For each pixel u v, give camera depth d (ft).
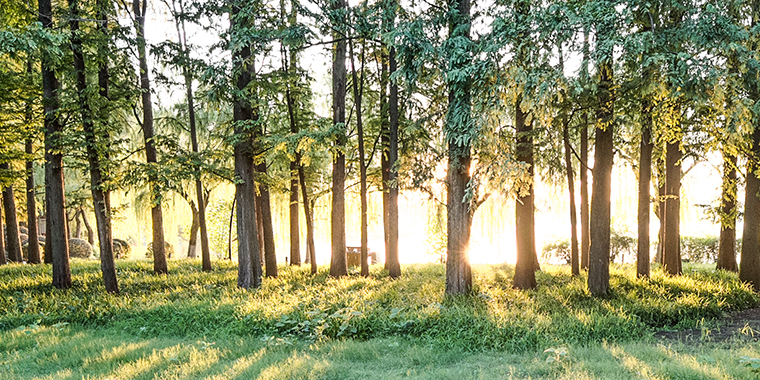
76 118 42.22
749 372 17.92
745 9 38.45
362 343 24.94
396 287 42.22
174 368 21.40
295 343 26.00
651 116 38.58
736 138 32.86
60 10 42.70
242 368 20.83
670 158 49.57
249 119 45.70
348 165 66.33
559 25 29.89
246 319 29.91
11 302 37.63
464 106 33.96
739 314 33.65
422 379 19.04
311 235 58.13
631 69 31.07
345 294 37.24
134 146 65.62
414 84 36.94
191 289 44.52
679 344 23.81
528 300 33.30
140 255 119.34
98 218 42.70
